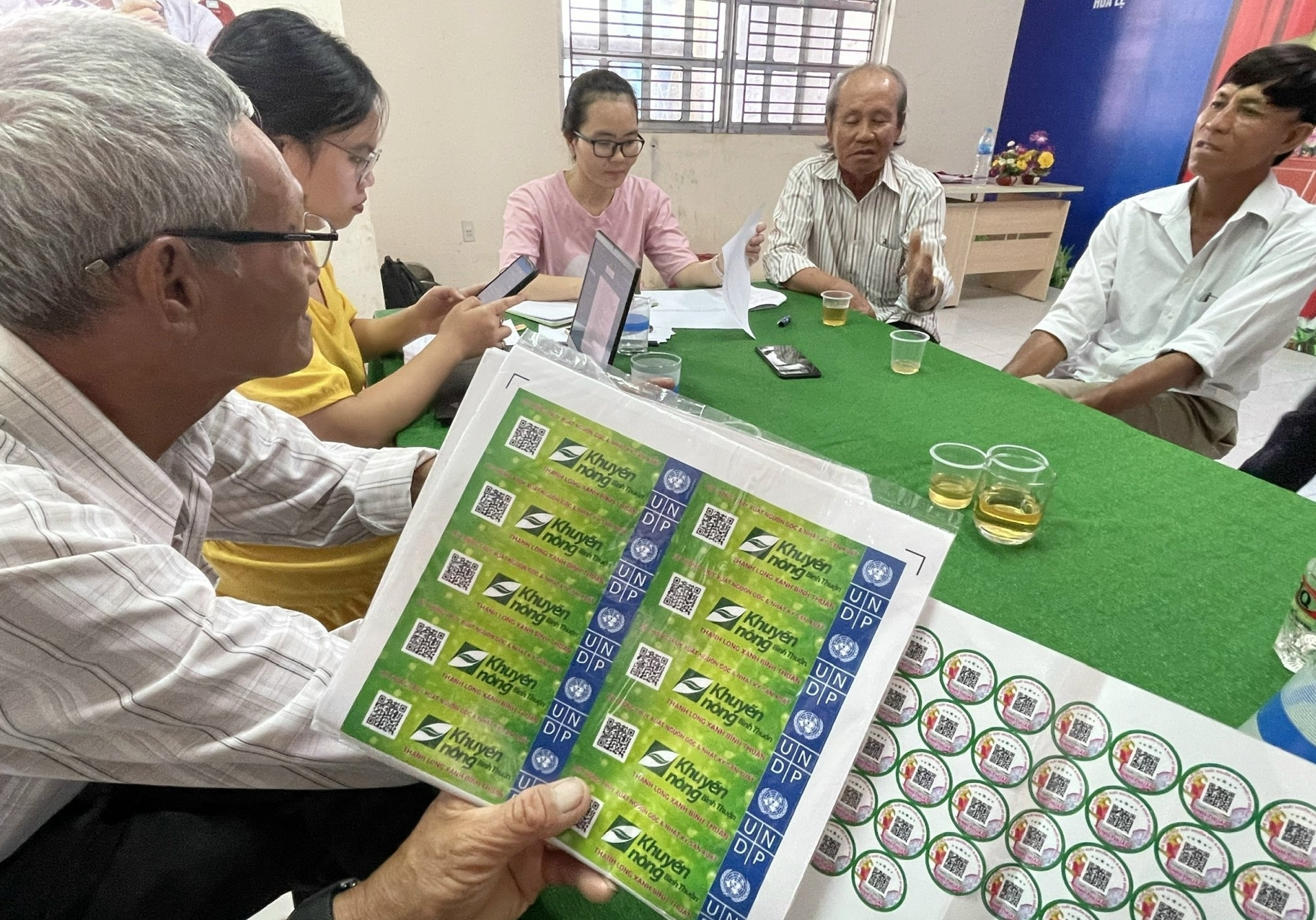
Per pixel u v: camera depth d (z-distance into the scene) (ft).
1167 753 1.16
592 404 1.37
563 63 11.46
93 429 1.51
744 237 5.00
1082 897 1.18
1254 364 4.88
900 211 6.72
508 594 1.36
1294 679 1.40
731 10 12.23
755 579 1.32
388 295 10.03
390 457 2.66
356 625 1.83
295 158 3.25
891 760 1.29
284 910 3.34
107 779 1.44
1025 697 1.24
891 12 13.39
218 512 2.56
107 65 1.23
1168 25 12.59
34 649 1.20
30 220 1.21
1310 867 1.08
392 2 9.82
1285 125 4.46
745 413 3.76
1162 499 2.97
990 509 2.65
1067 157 14.85
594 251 3.67
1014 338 12.40
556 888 1.52
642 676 1.35
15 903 1.72
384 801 1.89
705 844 1.28
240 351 1.63
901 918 1.25
